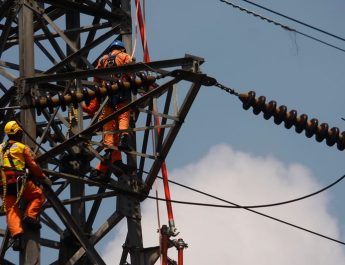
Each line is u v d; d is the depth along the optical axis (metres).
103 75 39.22
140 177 40.91
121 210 40.22
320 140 39.94
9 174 38.28
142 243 40.22
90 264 40.44
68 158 41.19
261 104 39.03
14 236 38.00
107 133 39.50
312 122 39.66
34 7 41.75
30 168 38.41
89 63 41.94
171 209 40.22
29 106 38.53
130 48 43.12
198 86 38.59
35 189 38.53
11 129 38.88
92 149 39.97
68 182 42.03
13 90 41.09
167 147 39.91
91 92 38.47
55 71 41.56
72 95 38.41
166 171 40.81
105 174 40.53
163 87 38.47
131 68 39.09
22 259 38.19
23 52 40.56
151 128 39.59
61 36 42.34
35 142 38.97
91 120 39.91
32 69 40.41
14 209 38.25
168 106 40.03
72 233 39.88
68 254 40.41
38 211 38.47
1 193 38.59
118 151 40.50
